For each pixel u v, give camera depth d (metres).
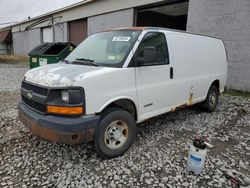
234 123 5.13
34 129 3.03
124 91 3.34
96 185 2.73
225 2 9.04
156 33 3.94
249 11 8.38
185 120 5.19
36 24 26.20
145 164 3.21
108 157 3.30
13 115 5.18
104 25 15.70
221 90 6.19
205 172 3.06
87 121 2.90
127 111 3.54
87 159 3.30
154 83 3.84
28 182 2.77
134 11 13.30
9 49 37.03
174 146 3.80
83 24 18.53
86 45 4.23
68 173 2.95
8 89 8.30
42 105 2.99
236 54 8.94
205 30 9.80
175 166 3.18
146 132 4.38
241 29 8.68
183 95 4.58
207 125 4.91
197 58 4.91
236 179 2.94
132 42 3.57
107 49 3.77
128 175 2.95
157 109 4.00
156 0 11.85
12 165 3.12
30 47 29.16
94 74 2.99
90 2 16.64
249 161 3.43
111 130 3.31
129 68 3.40
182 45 4.47
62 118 2.86
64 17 20.67
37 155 3.38
